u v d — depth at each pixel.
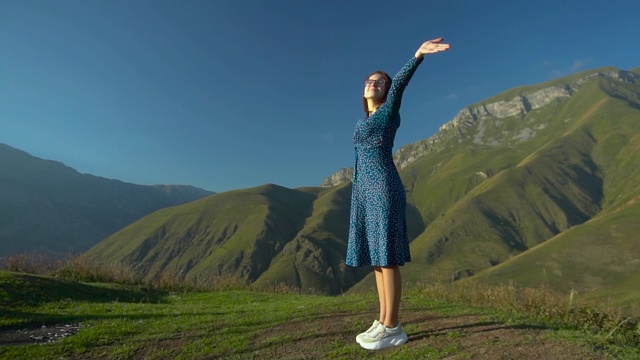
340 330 4.48
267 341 4.23
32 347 4.43
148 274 15.51
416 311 5.59
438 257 118.19
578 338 3.81
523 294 7.15
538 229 129.88
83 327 5.59
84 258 14.84
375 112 3.44
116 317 6.34
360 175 3.53
